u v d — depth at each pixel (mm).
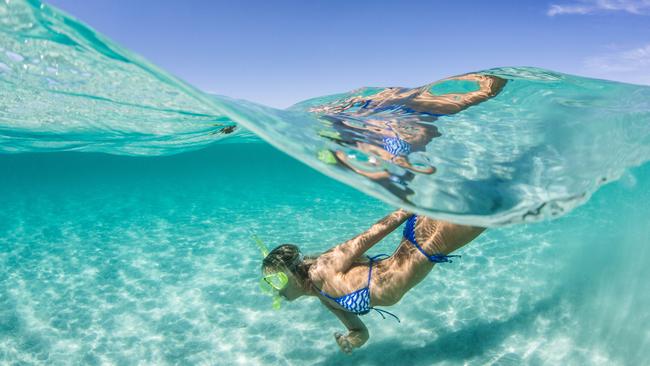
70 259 8867
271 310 5824
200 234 10773
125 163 49594
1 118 5387
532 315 5047
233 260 8273
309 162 3043
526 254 7277
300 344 4902
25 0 2396
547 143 3988
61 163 48438
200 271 7684
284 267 3109
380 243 8516
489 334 4754
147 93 4051
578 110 4746
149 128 6191
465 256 7414
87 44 2875
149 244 9938
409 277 2961
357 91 7137
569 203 2865
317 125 4418
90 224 13094
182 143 8508
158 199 19297
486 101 4984
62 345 5070
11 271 8133
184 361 4660
